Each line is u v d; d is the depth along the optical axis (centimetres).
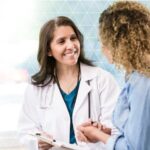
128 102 104
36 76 167
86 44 207
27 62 206
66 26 156
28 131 162
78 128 139
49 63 165
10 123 204
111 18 105
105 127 134
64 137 158
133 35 100
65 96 163
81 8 207
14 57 206
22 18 204
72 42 155
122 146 100
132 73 105
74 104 161
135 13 103
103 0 206
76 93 163
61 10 206
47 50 160
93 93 162
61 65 164
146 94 98
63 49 154
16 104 206
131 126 98
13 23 204
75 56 157
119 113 108
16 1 202
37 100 165
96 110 161
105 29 106
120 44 102
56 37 154
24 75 207
